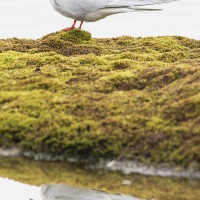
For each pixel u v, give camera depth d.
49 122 11.80
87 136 11.48
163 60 14.68
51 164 11.69
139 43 16.44
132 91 12.51
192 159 10.84
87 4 15.96
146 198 10.58
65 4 16.12
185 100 11.69
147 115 11.68
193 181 10.84
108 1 15.86
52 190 11.16
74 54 15.51
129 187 10.99
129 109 11.89
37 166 11.76
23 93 12.65
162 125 11.40
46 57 14.62
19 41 16.42
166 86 12.45
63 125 11.71
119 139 11.38
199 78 12.34
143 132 11.38
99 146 11.43
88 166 11.51
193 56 14.99
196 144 10.91
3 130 11.98
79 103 12.10
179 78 12.66
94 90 12.73
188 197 10.52
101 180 11.28
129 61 14.06
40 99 12.36
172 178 10.95
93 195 10.81
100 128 11.53
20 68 14.25
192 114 11.45
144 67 13.50
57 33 16.84
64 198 10.96
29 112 12.09
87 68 13.83
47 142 11.67
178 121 11.42
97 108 11.97
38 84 13.01
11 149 11.95
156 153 11.12
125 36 17.45
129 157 11.28
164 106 11.79
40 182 11.33
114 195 10.76
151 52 15.51
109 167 11.37
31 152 11.84
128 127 11.49
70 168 11.59
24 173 11.61
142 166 11.20
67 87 12.88
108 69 13.78
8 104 12.35
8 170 11.69
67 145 11.55
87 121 11.65
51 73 13.61
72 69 13.87
